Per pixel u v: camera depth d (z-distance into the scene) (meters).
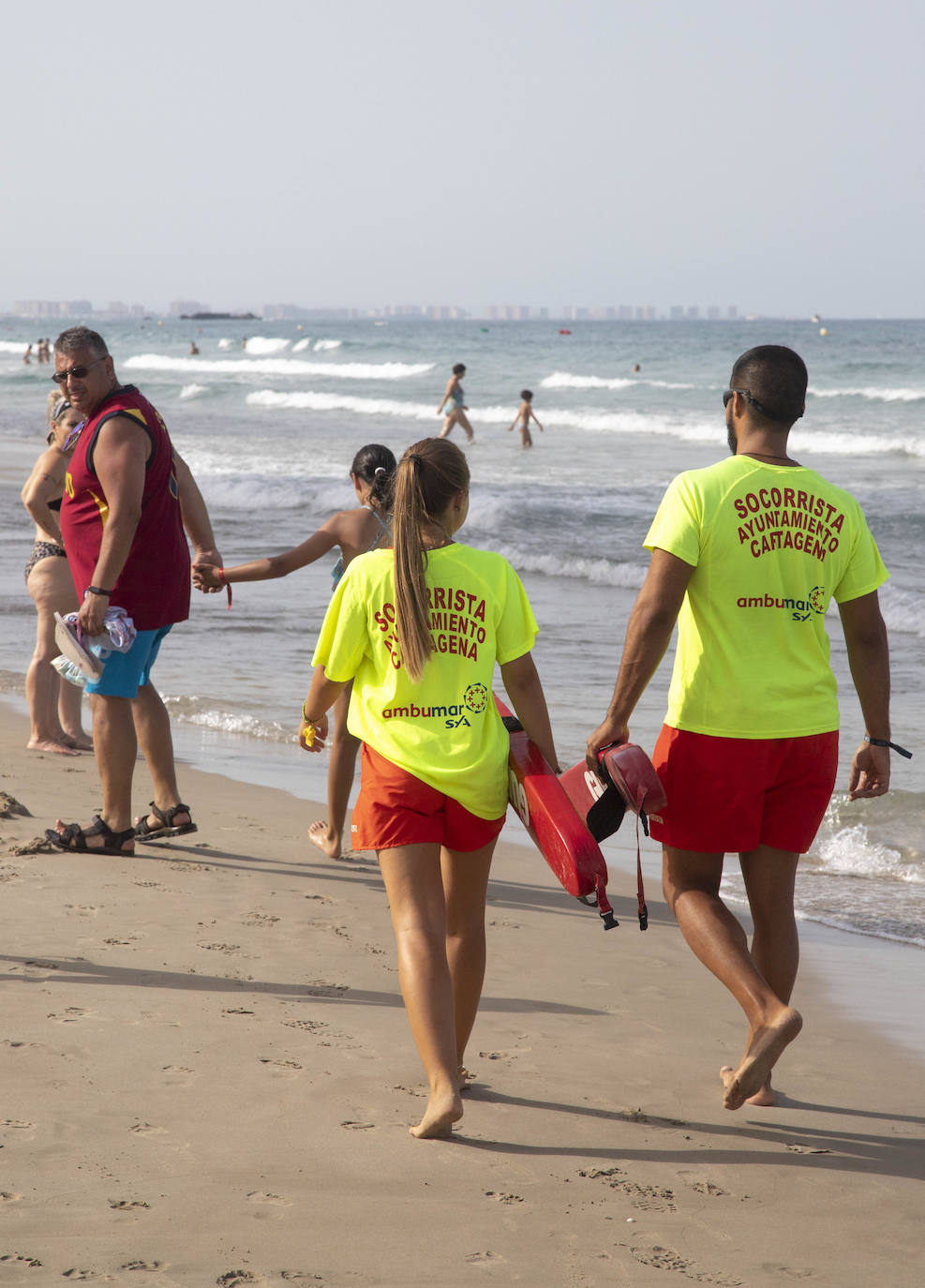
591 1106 6.17
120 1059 6.27
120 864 9.95
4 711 15.80
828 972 8.77
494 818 5.95
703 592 5.96
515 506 32.38
